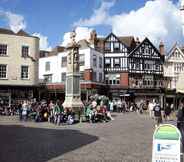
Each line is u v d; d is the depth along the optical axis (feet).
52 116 80.79
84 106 87.10
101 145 43.50
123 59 177.99
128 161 33.17
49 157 34.45
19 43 130.52
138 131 62.34
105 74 178.70
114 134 56.85
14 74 129.08
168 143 24.02
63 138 50.39
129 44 183.93
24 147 41.06
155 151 24.27
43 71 180.65
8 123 77.05
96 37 180.86
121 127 70.13
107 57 179.63
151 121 88.07
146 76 182.50
